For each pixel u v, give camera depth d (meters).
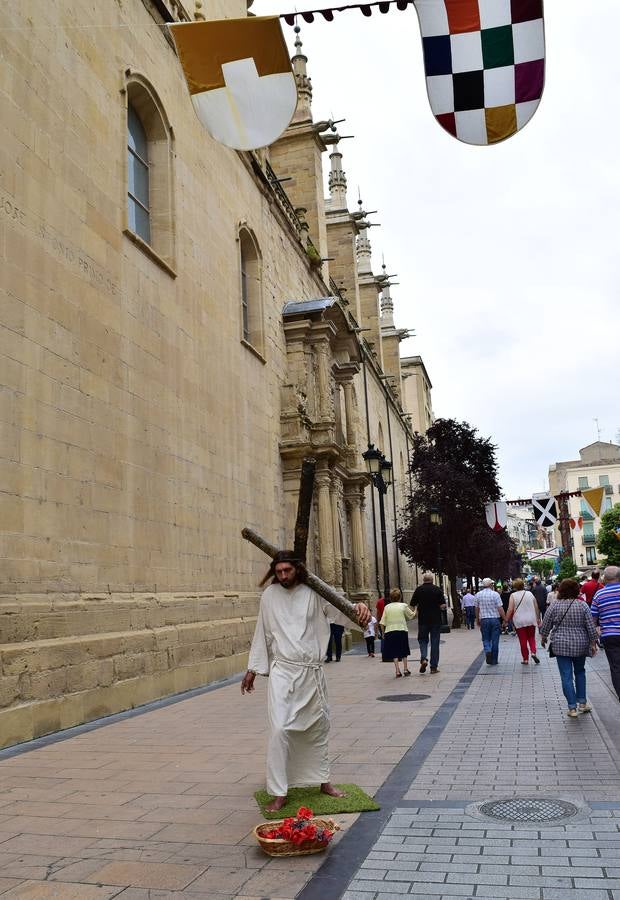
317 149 32.34
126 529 11.88
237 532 17.39
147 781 6.42
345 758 7.00
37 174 10.18
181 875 4.16
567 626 9.27
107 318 11.83
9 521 8.95
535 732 8.21
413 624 43.75
